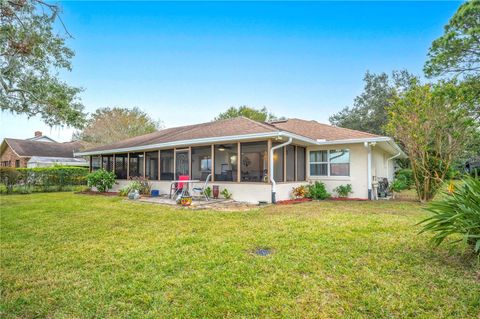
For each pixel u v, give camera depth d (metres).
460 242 4.09
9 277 3.42
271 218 6.85
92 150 16.88
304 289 2.97
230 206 9.12
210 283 3.14
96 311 2.63
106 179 14.75
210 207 8.91
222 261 3.81
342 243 4.56
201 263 3.75
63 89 10.55
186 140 11.12
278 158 10.76
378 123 27.12
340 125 30.45
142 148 13.12
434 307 2.59
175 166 12.57
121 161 15.68
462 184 4.11
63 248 4.55
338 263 3.69
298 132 13.52
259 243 4.66
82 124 11.27
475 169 4.02
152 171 13.77
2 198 12.45
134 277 3.36
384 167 15.74
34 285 3.20
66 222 6.65
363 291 2.91
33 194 14.78
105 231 5.70
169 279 3.27
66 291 3.04
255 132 9.79
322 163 12.62
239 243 4.68
